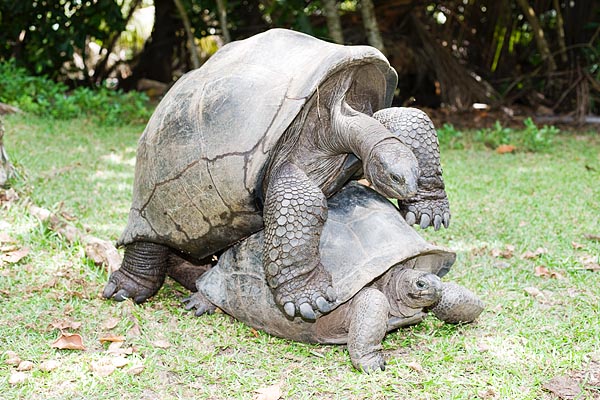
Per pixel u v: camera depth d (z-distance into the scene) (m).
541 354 3.59
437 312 3.88
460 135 9.89
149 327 3.95
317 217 3.44
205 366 3.51
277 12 12.09
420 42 12.91
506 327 3.96
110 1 12.23
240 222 3.76
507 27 14.12
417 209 3.83
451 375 3.40
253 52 3.96
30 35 12.89
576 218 6.12
